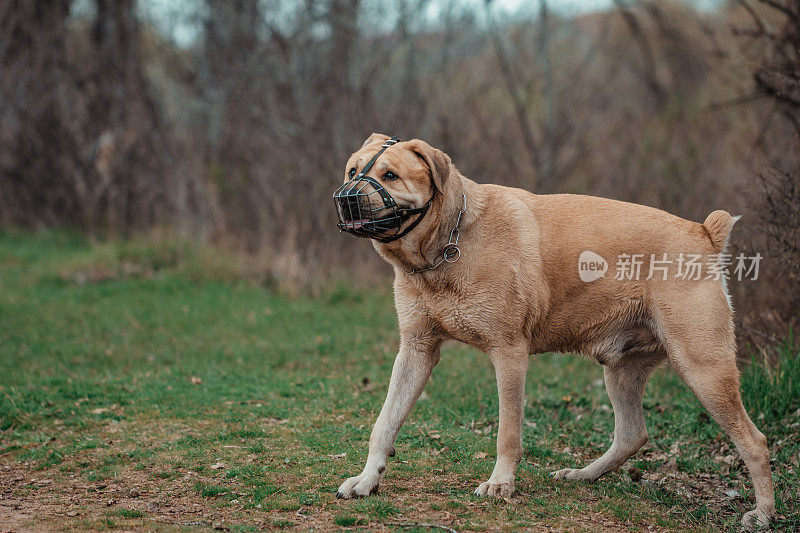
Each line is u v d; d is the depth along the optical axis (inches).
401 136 457.1
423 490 170.9
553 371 292.7
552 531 148.2
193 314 380.8
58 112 594.2
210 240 495.5
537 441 214.7
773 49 300.5
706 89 611.5
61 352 310.5
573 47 651.5
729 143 430.0
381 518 150.3
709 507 171.9
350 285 432.5
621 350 175.2
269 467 185.0
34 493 171.8
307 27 494.6
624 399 184.4
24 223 615.5
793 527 157.9
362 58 495.5
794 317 249.3
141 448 201.8
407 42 498.6
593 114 556.1
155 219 530.0
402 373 172.6
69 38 613.6
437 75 503.2
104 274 465.7
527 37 592.4
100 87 573.9
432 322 170.6
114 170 547.8
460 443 205.5
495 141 486.0
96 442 206.2
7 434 217.5
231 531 143.1
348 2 485.4
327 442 203.8
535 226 171.5
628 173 455.2
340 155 451.5
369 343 333.4
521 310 166.2
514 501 162.2
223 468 185.6
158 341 333.7
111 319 368.2
